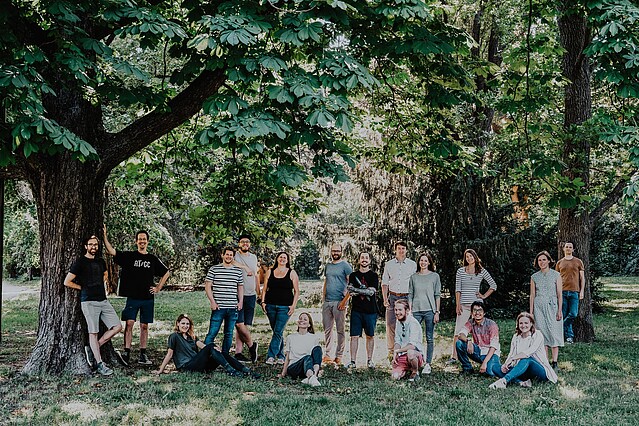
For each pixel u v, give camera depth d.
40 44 6.89
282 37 6.19
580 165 11.34
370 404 6.77
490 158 15.38
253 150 6.40
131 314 9.07
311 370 7.76
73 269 7.93
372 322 8.91
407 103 11.70
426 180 15.84
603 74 7.30
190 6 7.13
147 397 6.82
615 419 6.19
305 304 18.05
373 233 16.03
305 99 6.21
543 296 8.83
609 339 12.26
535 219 17.95
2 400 6.62
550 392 7.38
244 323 9.47
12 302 20.67
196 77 8.39
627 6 7.14
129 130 8.45
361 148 12.83
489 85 10.06
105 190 16.61
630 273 34.47
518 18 13.59
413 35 7.39
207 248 27.12
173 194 12.48
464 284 9.27
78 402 6.54
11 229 22.69
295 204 12.03
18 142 5.84
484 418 6.18
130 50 12.33
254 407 6.46
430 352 8.99
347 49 7.38
